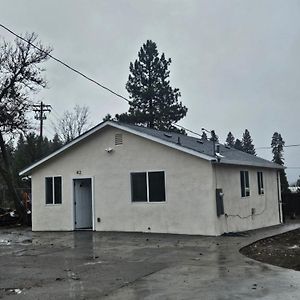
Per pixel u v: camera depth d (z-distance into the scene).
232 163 17.02
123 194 17.78
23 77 25.11
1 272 9.53
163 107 41.34
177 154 16.69
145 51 42.94
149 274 9.03
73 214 18.86
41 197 19.62
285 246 13.29
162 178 16.98
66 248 13.33
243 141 69.12
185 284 8.02
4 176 24.48
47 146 46.38
